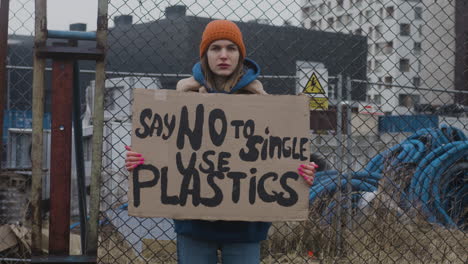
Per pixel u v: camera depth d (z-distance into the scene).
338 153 5.29
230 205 2.64
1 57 3.15
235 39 2.70
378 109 5.39
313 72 4.66
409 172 5.98
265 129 2.69
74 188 7.36
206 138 2.67
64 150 2.68
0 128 3.21
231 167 2.66
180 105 2.68
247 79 2.80
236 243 2.73
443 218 6.00
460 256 4.88
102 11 2.71
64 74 2.68
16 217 5.67
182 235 2.78
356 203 5.70
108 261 4.27
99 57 2.71
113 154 6.44
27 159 7.57
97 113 2.74
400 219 5.28
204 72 2.80
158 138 2.66
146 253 4.82
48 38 2.73
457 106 6.93
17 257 4.41
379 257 4.70
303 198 2.67
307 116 2.71
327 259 4.77
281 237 5.07
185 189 2.64
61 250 2.69
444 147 6.47
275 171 2.68
